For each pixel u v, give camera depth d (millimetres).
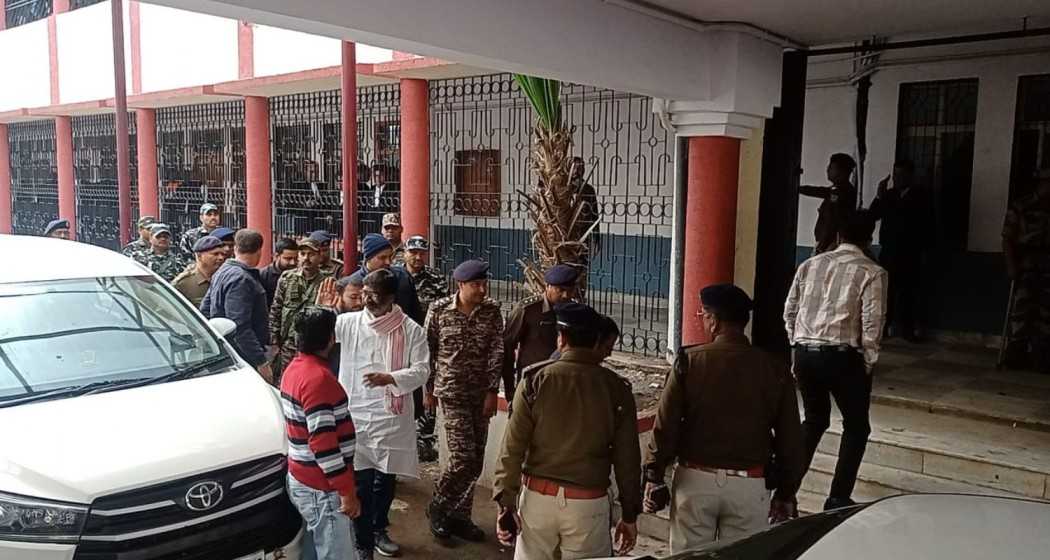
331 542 3773
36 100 17500
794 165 6383
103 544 3297
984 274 8055
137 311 4699
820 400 4805
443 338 4992
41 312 4410
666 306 10727
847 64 8719
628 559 2494
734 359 3572
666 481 5141
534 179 6602
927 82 8227
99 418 3746
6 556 3141
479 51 4309
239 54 12242
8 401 3793
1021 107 7723
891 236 8164
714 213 6137
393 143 12102
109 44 15086
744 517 3611
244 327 5648
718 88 5836
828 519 2125
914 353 7691
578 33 4801
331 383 3734
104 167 17219
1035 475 4746
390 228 7414
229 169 14422
